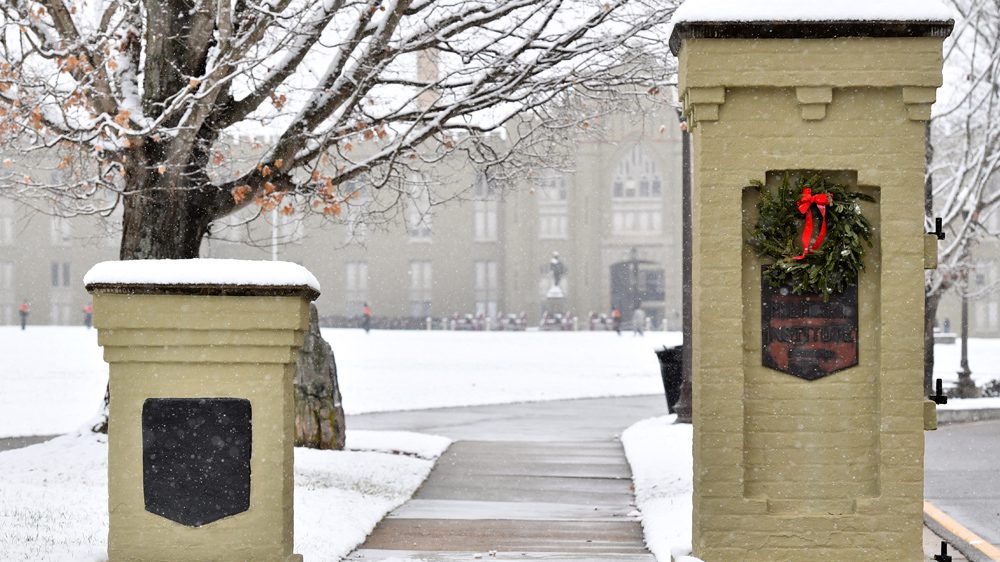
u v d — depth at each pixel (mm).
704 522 8414
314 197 18453
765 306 8539
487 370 47438
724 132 8414
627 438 21188
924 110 8344
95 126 15070
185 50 16688
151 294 8297
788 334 8531
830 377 8523
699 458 8469
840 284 8484
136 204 16703
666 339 76125
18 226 101312
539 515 13586
